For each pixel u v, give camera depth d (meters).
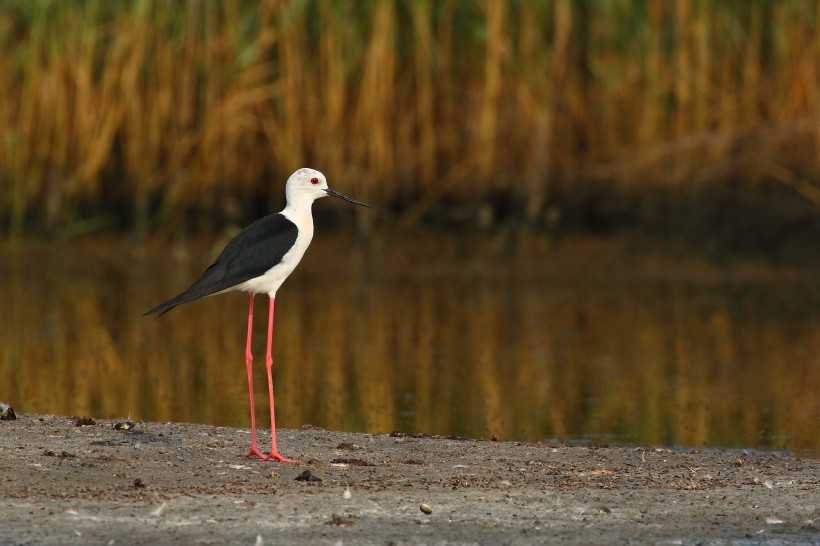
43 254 21.72
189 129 21.22
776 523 7.21
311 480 7.93
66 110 21.42
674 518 7.29
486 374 13.09
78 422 9.58
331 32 20.38
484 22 20.31
